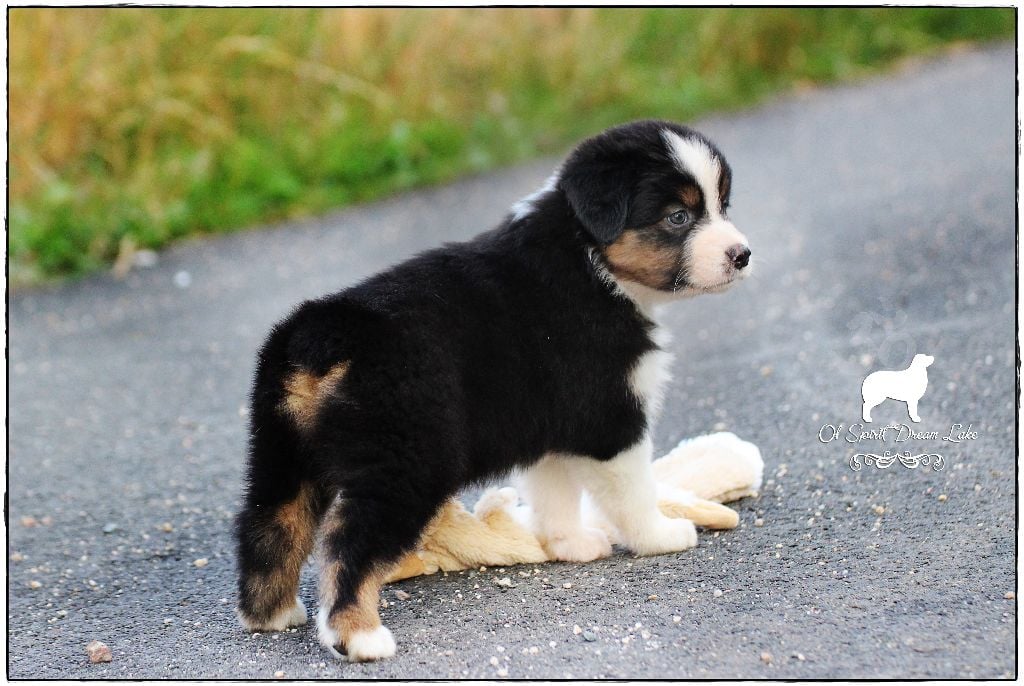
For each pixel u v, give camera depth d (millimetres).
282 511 6438
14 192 15352
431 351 6359
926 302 11266
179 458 9836
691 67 19922
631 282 7254
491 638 6297
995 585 6559
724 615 6426
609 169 7133
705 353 11062
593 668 5930
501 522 7348
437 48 18250
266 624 6609
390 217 16078
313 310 6336
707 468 7930
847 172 15508
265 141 17188
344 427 6152
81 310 13852
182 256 15367
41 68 15867
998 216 12883
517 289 6910
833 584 6699
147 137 16344
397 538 6176
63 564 7965
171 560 7949
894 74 20016
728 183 7531
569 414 6965
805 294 12039
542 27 19188
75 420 10836
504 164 17609
